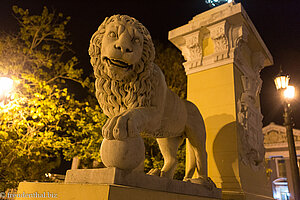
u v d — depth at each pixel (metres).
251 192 2.49
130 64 1.41
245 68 3.12
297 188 3.42
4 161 3.89
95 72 1.55
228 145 2.55
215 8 3.29
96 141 4.50
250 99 2.99
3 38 4.62
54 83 5.04
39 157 4.48
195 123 2.02
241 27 2.92
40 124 3.94
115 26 1.41
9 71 4.38
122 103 1.55
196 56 3.18
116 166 1.19
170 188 1.41
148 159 5.27
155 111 1.57
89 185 1.07
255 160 2.85
